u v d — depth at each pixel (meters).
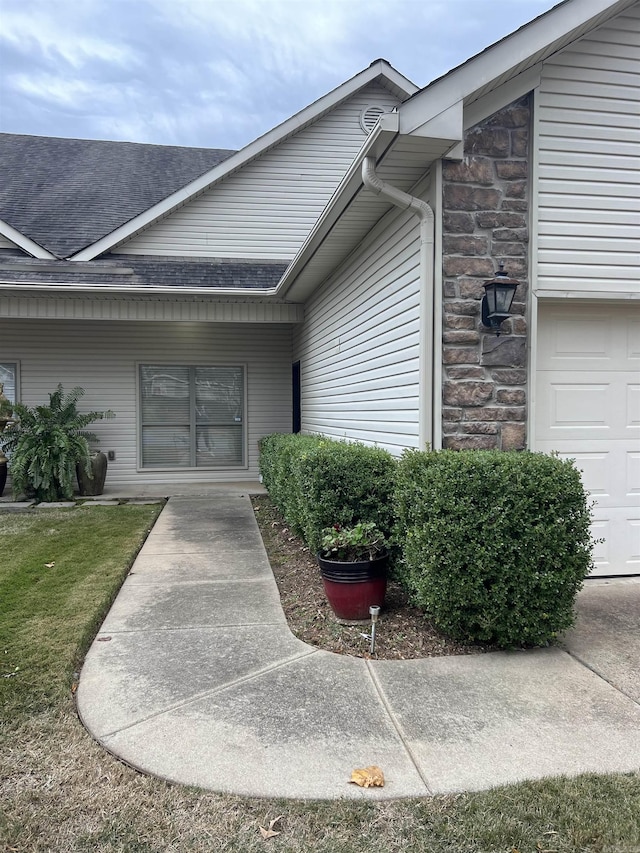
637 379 4.47
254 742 2.40
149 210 9.40
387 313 4.93
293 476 5.57
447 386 3.94
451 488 3.19
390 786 2.12
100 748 2.36
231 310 8.91
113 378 10.02
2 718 2.56
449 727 2.51
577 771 2.21
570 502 3.26
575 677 2.96
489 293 3.85
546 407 4.34
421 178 4.21
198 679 2.97
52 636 3.43
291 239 10.02
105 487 9.85
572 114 4.14
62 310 8.42
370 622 3.71
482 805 2.02
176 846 1.85
